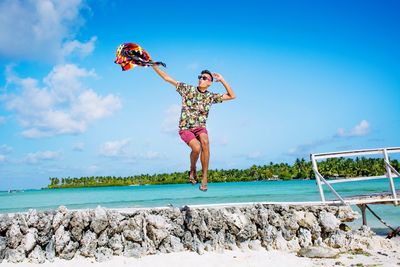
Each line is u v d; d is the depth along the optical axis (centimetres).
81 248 936
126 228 959
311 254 930
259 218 1029
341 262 880
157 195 6306
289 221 1029
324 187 7006
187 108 754
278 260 901
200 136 748
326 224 1027
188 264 874
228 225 1006
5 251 921
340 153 1121
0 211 3594
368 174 12306
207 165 750
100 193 8631
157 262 893
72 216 948
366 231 1062
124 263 891
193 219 990
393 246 1020
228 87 765
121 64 718
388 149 1130
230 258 920
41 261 903
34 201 5400
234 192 6456
